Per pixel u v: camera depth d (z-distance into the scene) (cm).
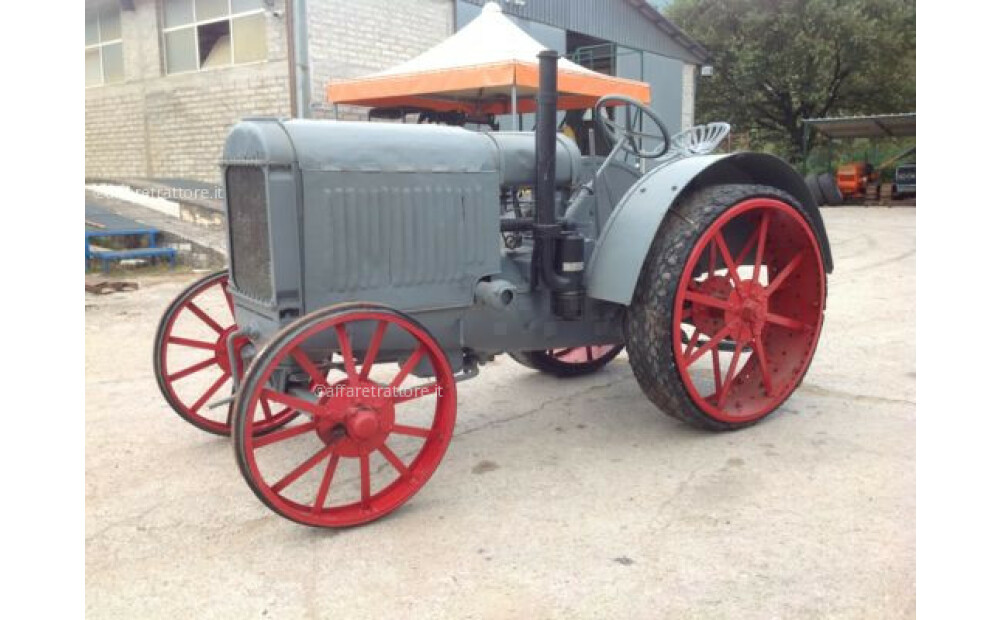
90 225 886
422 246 274
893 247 935
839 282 693
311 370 246
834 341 473
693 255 297
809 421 334
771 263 365
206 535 248
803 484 271
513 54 667
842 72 2189
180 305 322
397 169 266
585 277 309
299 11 861
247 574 224
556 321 317
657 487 274
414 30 993
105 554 237
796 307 352
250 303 274
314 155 252
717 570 217
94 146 1120
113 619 203
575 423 347
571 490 274
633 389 397
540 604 204
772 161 329
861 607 197
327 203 255
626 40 1457
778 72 2167
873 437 314
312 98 885
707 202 308
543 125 286
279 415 340
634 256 293
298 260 254
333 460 247
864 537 232
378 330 249
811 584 208
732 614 197
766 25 2170
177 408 326
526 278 310
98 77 1093
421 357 284
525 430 340
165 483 289
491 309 296
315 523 243
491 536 242
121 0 1018
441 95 795
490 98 811
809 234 331
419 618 200
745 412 325
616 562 223
